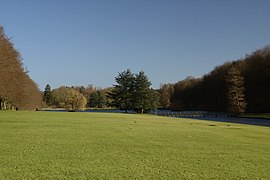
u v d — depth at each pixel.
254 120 85.94
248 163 16.25
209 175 13.34
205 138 27.20
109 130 30.92
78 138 23.67
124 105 115.81
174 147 20.89
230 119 91.56
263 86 128.50
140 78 115.56
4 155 15.84
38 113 58.53
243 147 22.36
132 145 21.05
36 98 120.69
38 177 12.04
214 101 154.00
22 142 20.52
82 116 54.34
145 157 16.83
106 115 62.62
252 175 13.62
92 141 22.30
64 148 18.77
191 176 13.06
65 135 25.27
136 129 33.28
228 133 33.31
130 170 13.69
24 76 84.56
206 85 161.25
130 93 115.62
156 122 47.53
